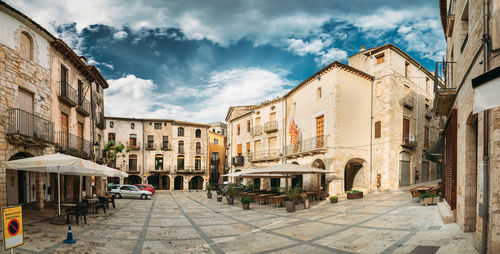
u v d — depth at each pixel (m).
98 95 24.44
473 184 6.97
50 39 14.87
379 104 23.03
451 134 8.64
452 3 9.82
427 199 12.48
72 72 18.08
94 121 22.72
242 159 35.94
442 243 6.42
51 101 15.12
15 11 12.20
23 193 14.73
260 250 7.12
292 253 6.77
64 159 10.04
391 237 7.60
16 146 12.16
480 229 5.54
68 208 11.13
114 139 42.22
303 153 24.05
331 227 9.66
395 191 20.67
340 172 21.08
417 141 25.19
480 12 5.88
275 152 29.83
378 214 11.48
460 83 7.51
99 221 11.46
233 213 14.55
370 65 24.30
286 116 29.09
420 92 26.48
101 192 24.25
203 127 47.34
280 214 13.61
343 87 21.97
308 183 24.36
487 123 5.14
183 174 44.88
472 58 6.46
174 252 7.04
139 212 14.89
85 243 7.72
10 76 12.08
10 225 5.26
